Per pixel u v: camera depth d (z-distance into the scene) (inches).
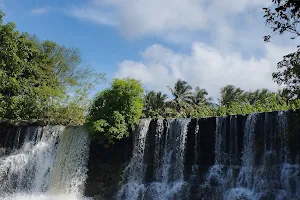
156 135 928.3
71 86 1480.1
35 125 1158.3
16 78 1230.3
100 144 984.9
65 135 1070.4
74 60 1551.4
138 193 887.7
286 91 495.5
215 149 837.2
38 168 1071.0
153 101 2078.0
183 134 889.5
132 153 944.9
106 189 938.1
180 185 842.2
